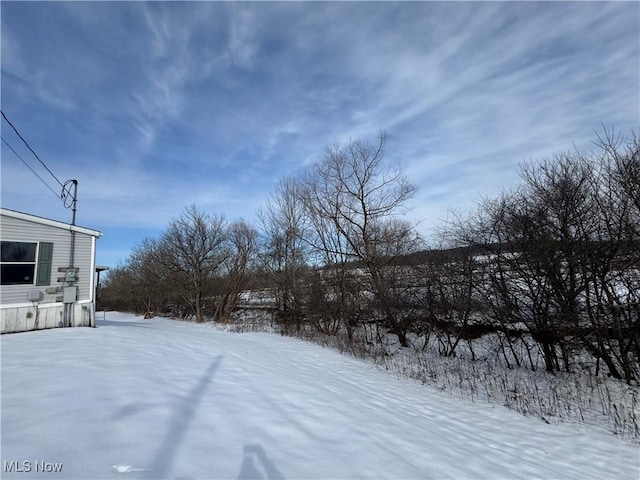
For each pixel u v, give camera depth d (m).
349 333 16.42
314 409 4.99
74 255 10.76
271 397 5.17
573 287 8.91
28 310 9.73
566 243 8.91
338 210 16.81
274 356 9.91
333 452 3.60
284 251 21.94
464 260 11.97
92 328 10.45
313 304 18.59
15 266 9.62
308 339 16.17
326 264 18.11
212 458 3.02
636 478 4.55
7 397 3.80
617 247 8.14
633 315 8.33
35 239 10.01
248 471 2.90
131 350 6.94
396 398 7.48
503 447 5.28
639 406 6.96
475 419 6.66
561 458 5.05
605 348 8.87
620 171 8.23
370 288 15.75
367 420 5.02
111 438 3.09
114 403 3.86
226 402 4.49
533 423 6.52
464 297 12.08
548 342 9.57
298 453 3.41
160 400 4.12
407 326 15.07
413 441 4.57
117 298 47.78
